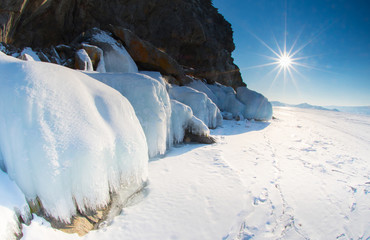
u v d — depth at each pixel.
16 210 2.27
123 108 4.11
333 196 4.16
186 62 22.44
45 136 2.63
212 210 3.62
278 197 4.07
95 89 4.00
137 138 3.98
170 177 4.89
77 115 3.13
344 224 3.32
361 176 5.39
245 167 5.70
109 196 3.46
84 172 2.91
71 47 9.15
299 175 5.25
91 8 13.55
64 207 2.70
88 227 2.90
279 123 15.95
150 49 11.62
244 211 3.59
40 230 2.37
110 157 3.38
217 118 12.66
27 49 7.98
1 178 2.37
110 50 9.81
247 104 16.33
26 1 8.24
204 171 5.32
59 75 3.40
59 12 10.96
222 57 25.84
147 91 5.89
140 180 4.13
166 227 3.18
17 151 2.48
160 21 18.59
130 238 2.91
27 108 2.66
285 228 3.22
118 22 15.48
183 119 8.02
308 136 11.24
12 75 2.91
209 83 19.48
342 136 11.61
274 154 7.21
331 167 6.04
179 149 7.23
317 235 3.09
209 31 23.95
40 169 2.51
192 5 21.41
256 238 3.01
